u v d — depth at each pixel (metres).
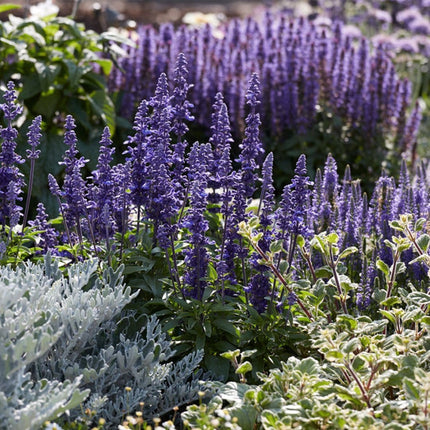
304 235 1.93
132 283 1.97
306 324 1.94
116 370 1.84
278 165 2.70
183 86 2.00
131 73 2.77
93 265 1.92
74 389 1.77
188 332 1.93
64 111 2.61
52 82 2.57
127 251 1.98
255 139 1.97
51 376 1.83
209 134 2.74
